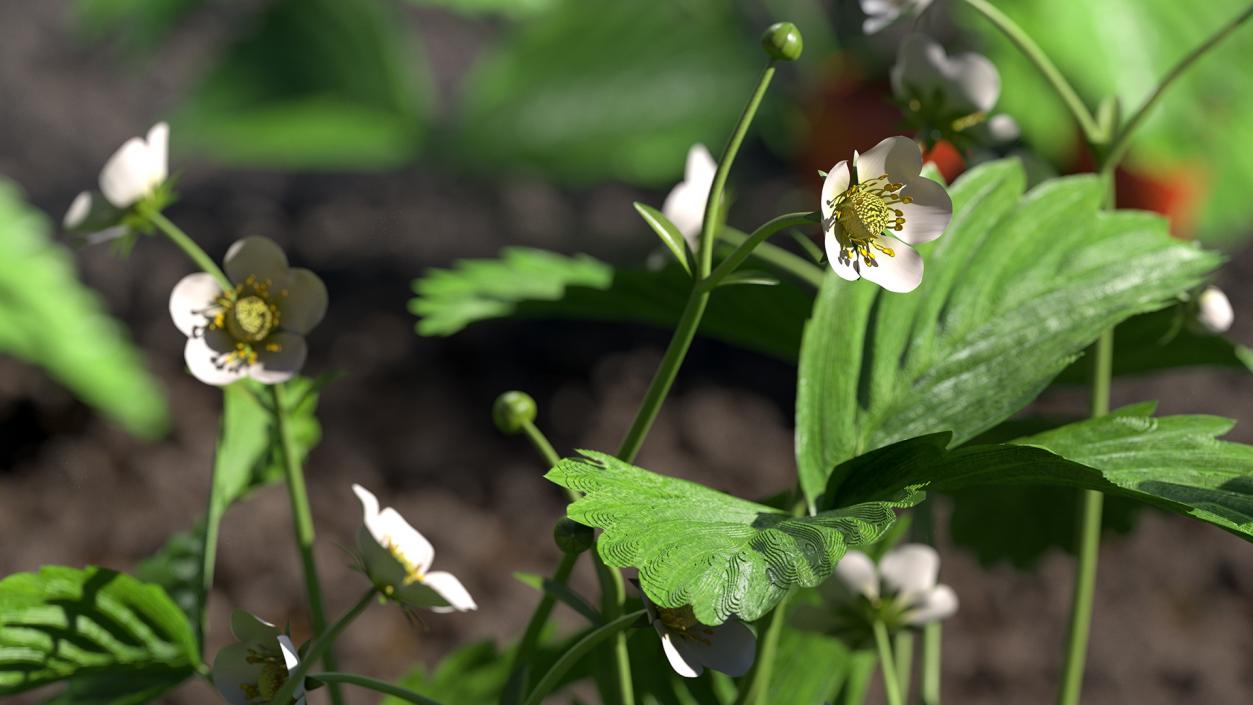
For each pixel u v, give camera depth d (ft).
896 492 1.67
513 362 6.20
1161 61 3.17
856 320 1.75
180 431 5.58
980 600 5.15
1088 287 1.78
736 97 6.29
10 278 4.75
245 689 1.69
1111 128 1.85
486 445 5.72
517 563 5.09
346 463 5.54
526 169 6.45
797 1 4.40
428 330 2.07
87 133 7.70
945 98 1.87
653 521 1.60
